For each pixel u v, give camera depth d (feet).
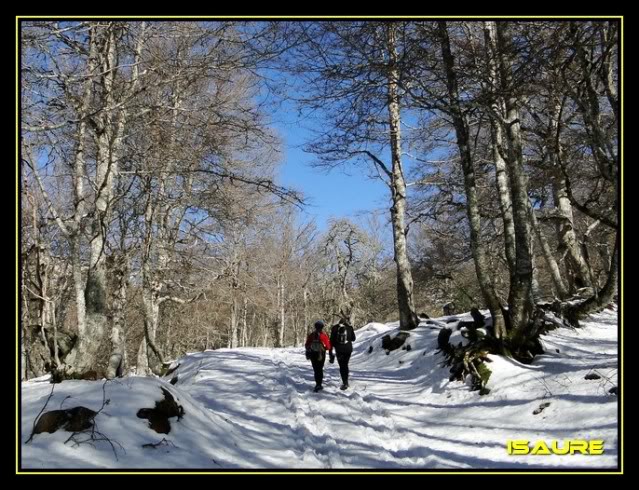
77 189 29.12
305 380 41.22
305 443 22.02
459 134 34.68
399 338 50.26
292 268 130.21
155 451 16.30
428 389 33.14
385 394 34.94
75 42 28.76
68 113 28.63
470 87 32.24
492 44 31.04
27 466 13.83
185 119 32.58
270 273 114.01
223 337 144.77
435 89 33.58
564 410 22.17
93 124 29.94
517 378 27.91
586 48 27.30
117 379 19.95
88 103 28.35
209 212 44.50
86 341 27.22
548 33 27.07
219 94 35.88
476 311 37.04
